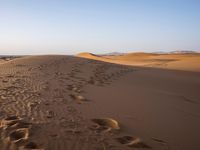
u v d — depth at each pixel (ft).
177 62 123.75
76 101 22.08
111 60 209.05
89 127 14.87
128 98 25.86
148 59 196.85
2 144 11.51
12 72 41.45
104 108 20.40
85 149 11.59
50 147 11.50
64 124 15.01
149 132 15.19
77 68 50.83
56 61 59.36
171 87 39.29
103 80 38.86
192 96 32.60
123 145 12.55
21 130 13.29
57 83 31.55
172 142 13.79
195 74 67.10
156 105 23.66
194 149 13.05
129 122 16.90
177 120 18.76
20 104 19.42
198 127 17.29
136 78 46.16
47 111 17.79
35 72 41.81
